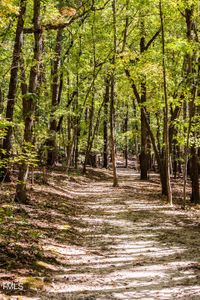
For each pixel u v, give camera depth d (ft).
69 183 89.10
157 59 73.05
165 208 63.46
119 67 83.71
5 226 35.17
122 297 23.29
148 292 24.31
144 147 114.01
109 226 47.75
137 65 74.90
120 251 35.91
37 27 47.21
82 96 119.34
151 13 80.53
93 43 102.01
